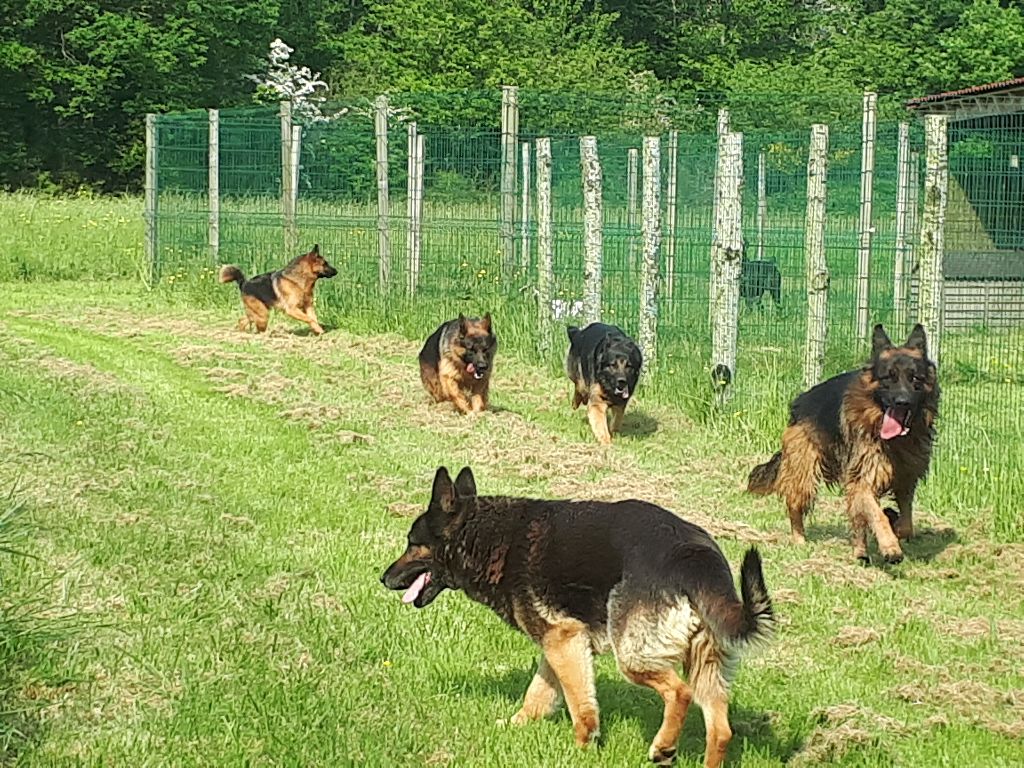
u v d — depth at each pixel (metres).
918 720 6.11
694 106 41.31
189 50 44.81
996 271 18.89
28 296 21.28
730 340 12.88
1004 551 8.97
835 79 44.47
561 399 14.03
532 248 19.09
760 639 4.86
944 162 11.56
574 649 5.68
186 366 15.43
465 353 12.97
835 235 20.14
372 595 7.76
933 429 8.79
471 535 5.92
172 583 7.80
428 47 46.12
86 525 8.84
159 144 22.30
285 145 20.53
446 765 5.61
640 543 5.43
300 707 6.09
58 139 45.50
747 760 5.65
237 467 10.79
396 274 19.27
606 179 23.77
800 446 9.13
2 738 5.62
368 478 10.57
